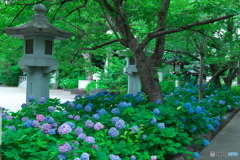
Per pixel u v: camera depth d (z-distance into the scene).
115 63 16.42
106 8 5.24
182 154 3.82
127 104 4.11
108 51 8.35
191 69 10.98
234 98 8.53
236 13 4.14
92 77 20.44
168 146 3.40
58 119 3.55
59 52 7.00
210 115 5.67
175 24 4.93
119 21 5.43
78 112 4.32
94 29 6.61
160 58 5.69
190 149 4.02
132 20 5.83
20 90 20.20
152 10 4.84
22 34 5.44
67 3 6.38
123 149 2.87
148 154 3.13
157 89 5.45
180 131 3.86
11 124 3.28
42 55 5.49
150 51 9.23
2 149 2.35
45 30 5.25
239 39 7.62
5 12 6.00
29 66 5.48
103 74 16.17
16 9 6.07
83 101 5.13
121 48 7.95
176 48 9.59
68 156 2.35
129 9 5.05
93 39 6.23
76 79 20.34
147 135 3.51
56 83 22.98
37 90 5.58
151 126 3.58
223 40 8.10
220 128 6.26
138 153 2.91
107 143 2.89
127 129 3.26
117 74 16.56
